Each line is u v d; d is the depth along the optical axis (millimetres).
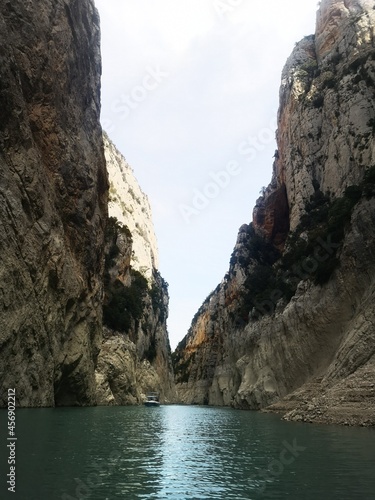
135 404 64312
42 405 33688
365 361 29859
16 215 31547
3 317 28594
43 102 39188
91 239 46781
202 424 28828
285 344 47156
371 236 36500
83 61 47750
